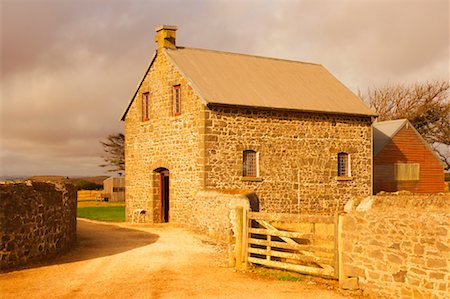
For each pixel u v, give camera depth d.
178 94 25.62
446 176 65.19
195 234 20.81
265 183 24.98
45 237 14.59
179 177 24.97
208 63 26.91
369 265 11.02
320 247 12.13
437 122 54.91
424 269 10.00
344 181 27.53
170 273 13.15
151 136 27.12
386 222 10.70
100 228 22.97
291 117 25.92
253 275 12.91
